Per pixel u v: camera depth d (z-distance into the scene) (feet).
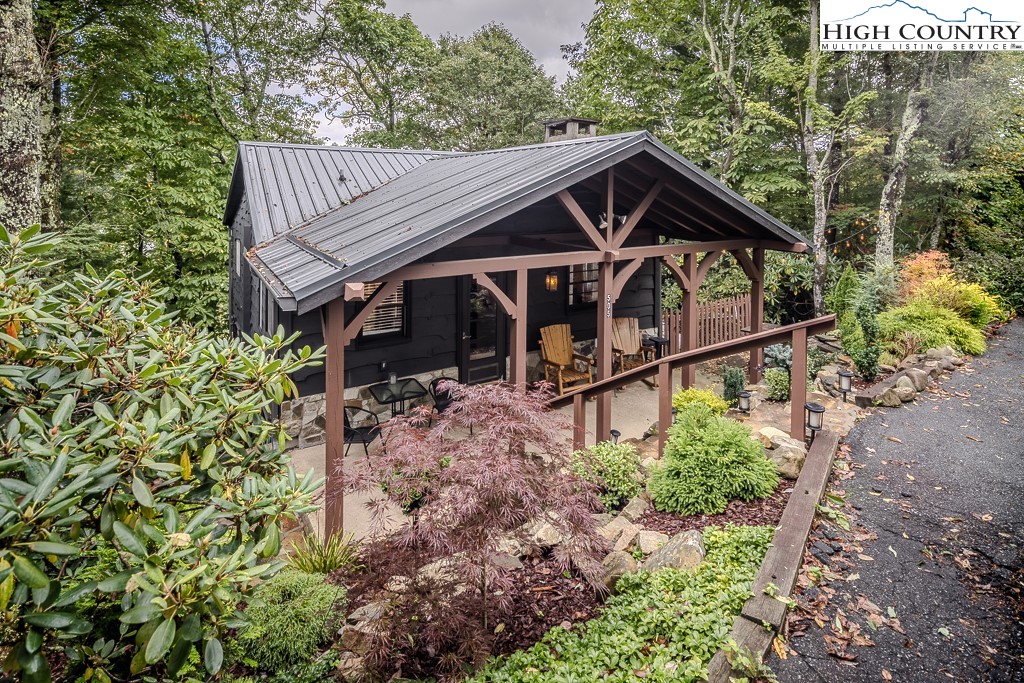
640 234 33.65
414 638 10.80
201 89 48.88
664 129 53.01
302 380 24.89
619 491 15.93
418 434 11.94
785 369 27.40
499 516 10.27
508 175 21.30
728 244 27.84
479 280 19.69
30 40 25.68
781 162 45.78
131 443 7.52
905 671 9.14
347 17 60.85
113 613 8.66
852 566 11.70
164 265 42.32
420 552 10.73
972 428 18.70
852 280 33.81
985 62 40.42
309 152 33.71
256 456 9.99
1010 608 10.61
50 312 9.49
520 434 11.48
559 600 12.13
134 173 42.11
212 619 7.27
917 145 42.37
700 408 16.19
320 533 17.34
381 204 24.76
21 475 7.38
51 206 31.35
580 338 34.22
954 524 13.21
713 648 9.27
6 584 5.83
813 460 15.39
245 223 32.58
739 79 50.03
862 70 48.11
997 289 37.50
